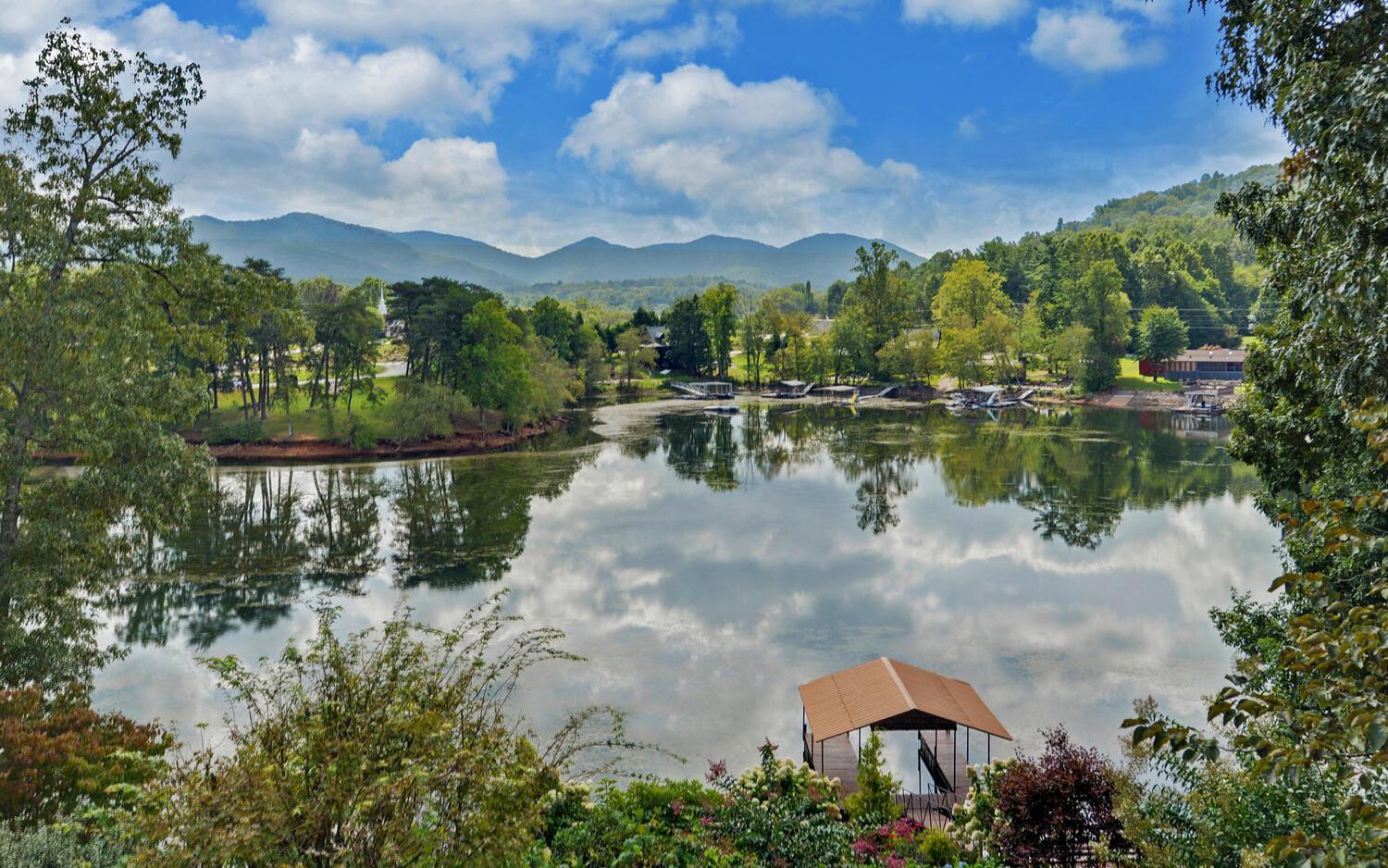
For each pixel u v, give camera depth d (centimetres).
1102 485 6216
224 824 823
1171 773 1562
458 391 9294
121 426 2528
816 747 2359
